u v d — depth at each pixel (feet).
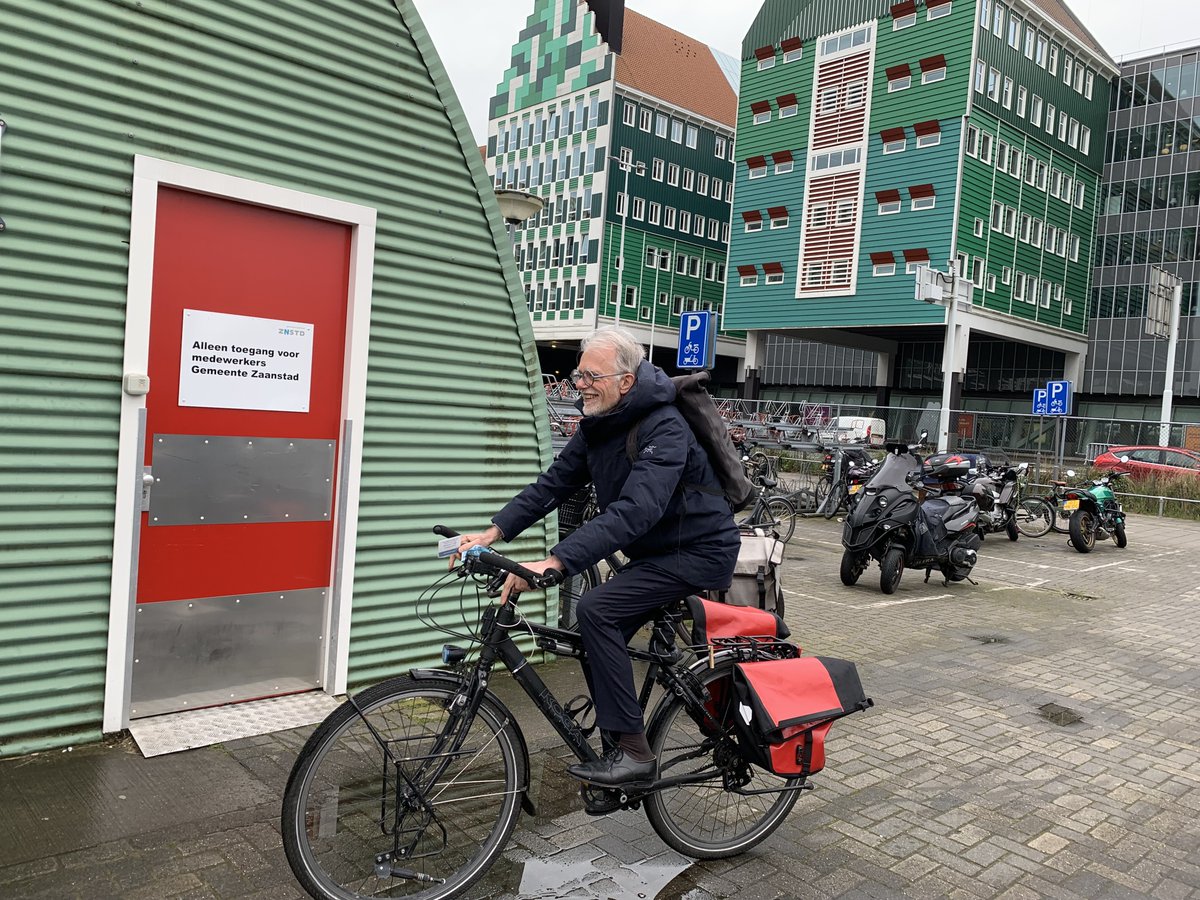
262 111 14.02
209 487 14.02
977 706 17.62
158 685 13.78
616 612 9.96
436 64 16.08
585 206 164.04
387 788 9.22
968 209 102.63
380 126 15.44
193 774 12.00
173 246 13.44
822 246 112.37
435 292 16.51
